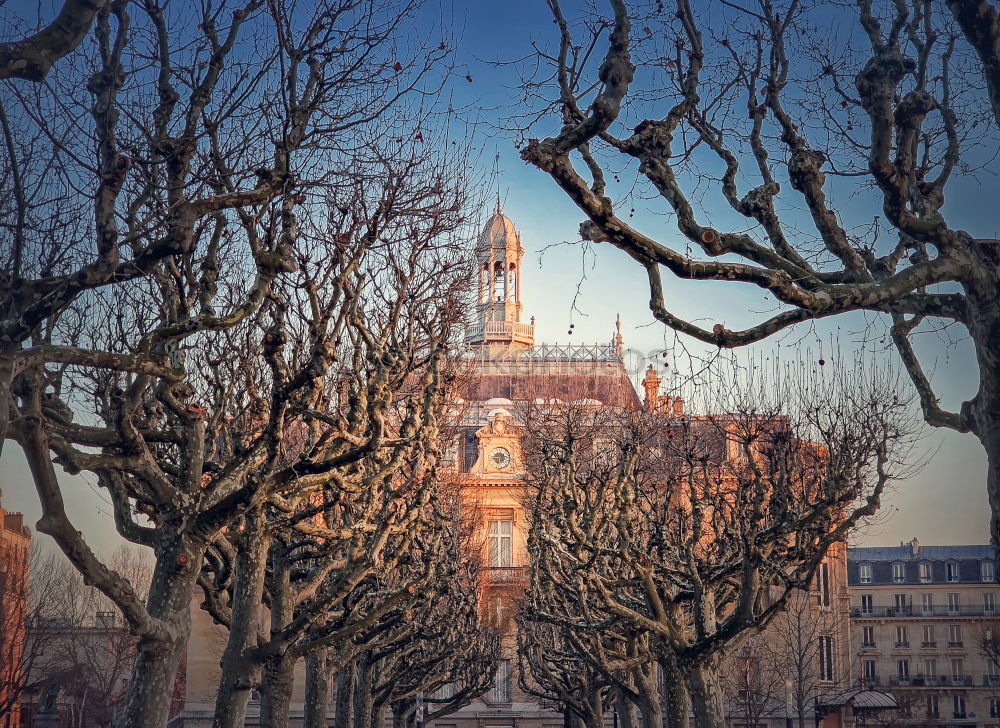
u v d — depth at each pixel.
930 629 90.81
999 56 10.53
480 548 51.09
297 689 58.53
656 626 20.73
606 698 39.03
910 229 11.00
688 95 12.31
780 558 22.81
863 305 10.91
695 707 20.55
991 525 11.19
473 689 43.69
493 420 65.25
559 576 26.03
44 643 40.25
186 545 13.77
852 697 58.06
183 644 13.59
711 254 11.64
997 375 10.98
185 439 14.73
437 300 19.67
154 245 11.96
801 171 12.22
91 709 58.28
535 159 10.38
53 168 13.44
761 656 55.22
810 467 24.83
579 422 35.22
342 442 16.66
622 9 10.60
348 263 15.73
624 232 10.67
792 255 12.55
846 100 14.13
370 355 17.97
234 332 18.88
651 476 29.41
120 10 12.69
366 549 17.70
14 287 11.64
